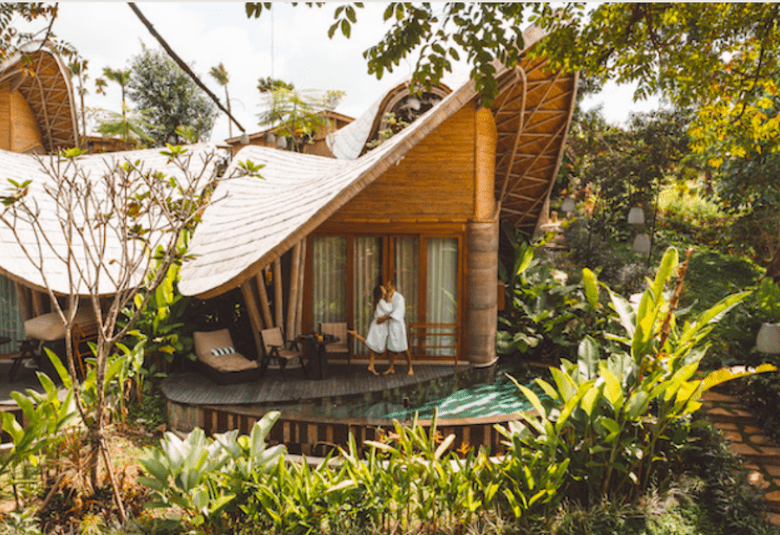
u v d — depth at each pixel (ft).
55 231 34.96
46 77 66.13
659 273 21.09
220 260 33.06
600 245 60.49
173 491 16.34
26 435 17.92
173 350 32.22
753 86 24.25
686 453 21.85
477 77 15.43
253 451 17.75
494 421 23.49
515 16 16.34
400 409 28.37
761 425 25.99
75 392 17.80
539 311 39.96
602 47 22.77
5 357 35.94
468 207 35.96
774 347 24.29
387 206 36.32
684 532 18.22
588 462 18.60
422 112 71.46
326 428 23.82
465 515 17.10
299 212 31.89
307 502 16.38
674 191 83.61
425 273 36.91
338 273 37.19
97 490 18.94
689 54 23.27
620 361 21.63
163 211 19.02
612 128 74.33
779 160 42.27
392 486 16.96
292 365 35.27
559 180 71.82
